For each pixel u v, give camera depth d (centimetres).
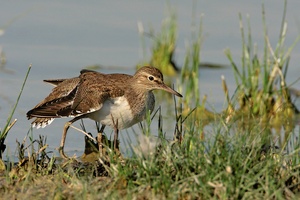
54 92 1372
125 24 2083
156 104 1681
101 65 1881
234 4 2159
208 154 1040
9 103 1600
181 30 2052
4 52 1914
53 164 1202
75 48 1972
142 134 1106
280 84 1656
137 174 1036
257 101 1625
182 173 1034
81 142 1405
